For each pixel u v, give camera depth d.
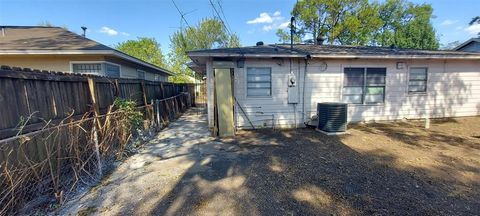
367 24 25.47
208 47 25.86
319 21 26.05
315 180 3.50
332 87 7.90
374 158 4.47
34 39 8.31
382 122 8.31
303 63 7.67
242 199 2.95
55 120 3.21
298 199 2.93
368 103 8.22
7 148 2.35
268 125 7.69
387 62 8.14
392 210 2.64
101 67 8.00
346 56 7.48
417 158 4.41
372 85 8.17
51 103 3.15
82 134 3.58
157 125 7.52
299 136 6.49
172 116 10.02
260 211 2.67
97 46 7.82
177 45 25.72
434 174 3.65
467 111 9.10
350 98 8.09
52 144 3.02
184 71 26.42
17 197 2.40
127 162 4.41
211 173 3.84
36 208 2.65
